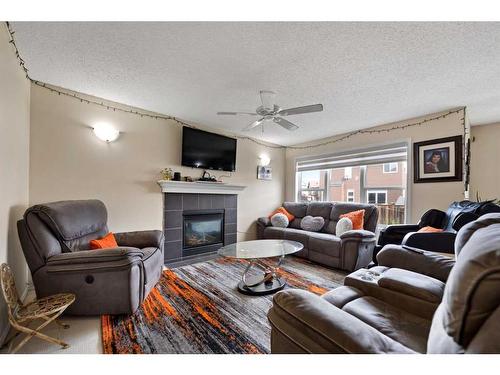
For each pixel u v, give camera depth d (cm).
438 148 329
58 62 215
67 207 219
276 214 462
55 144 267
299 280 285
